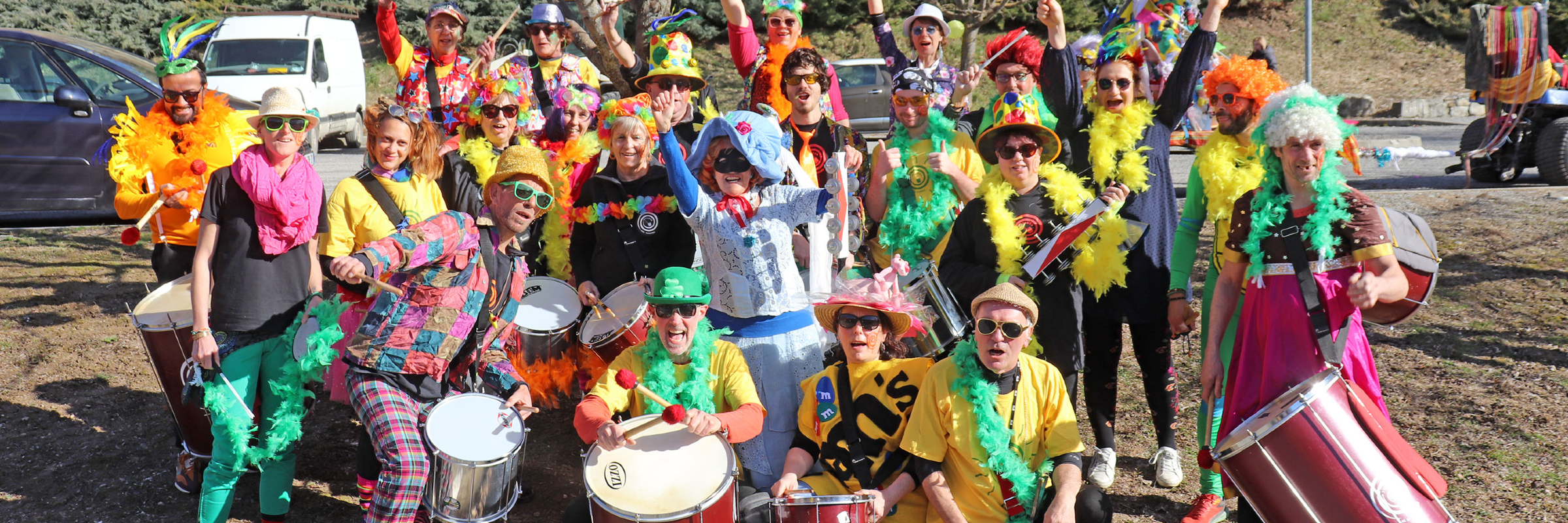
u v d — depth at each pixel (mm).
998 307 3354
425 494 3312
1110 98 4195
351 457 4664
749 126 3703
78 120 8234
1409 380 4957
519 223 3525
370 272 3125
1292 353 3211
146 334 3938
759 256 3766
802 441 3660
